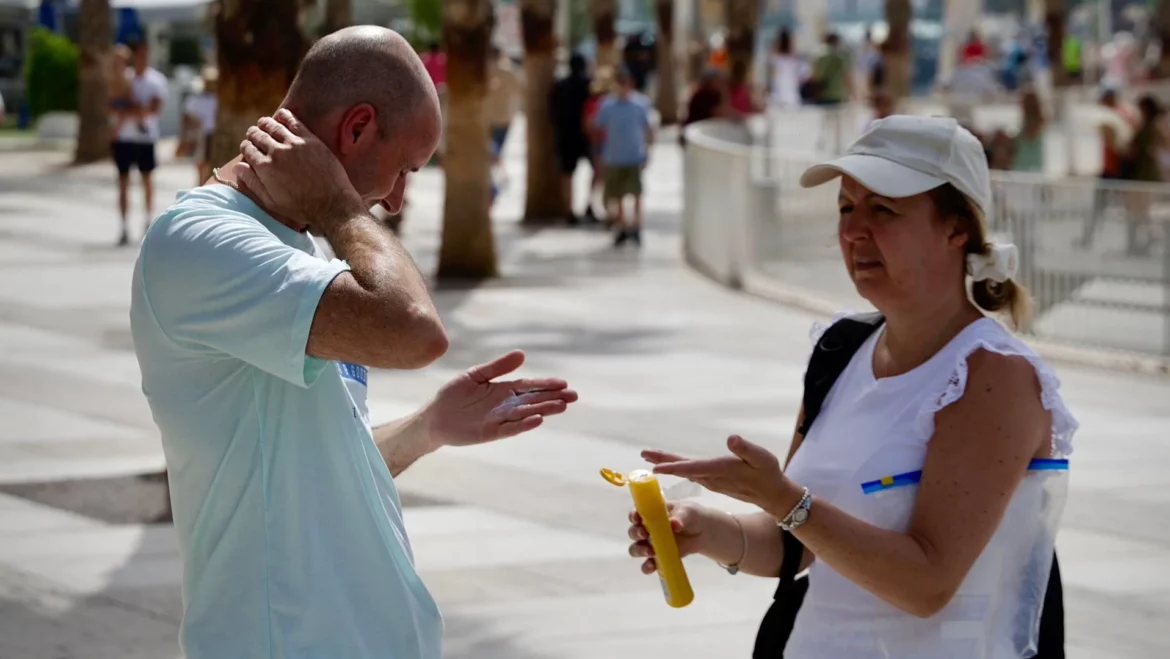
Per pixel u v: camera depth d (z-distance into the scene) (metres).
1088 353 10.45
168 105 30.30
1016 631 2.82
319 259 2.45
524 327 11.27
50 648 5.06
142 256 2.45
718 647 5.10
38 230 16.61
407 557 2.60
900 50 26.23
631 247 16.19
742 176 13.23
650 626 5.29
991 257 2.84
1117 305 10.35
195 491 2.49
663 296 12.89
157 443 7.82
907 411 2.77
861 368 2.96
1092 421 8.55
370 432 2.67
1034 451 2.75
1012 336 2.78
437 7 25.30
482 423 2.79
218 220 2.42
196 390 2.47
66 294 12.55
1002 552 2.78
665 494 3.09
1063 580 5.81
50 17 35.62
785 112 22.27
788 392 9.13
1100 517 6.62
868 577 2.66
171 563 5.97
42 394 8.95
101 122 24.62
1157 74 25.34
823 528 2.65
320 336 2.34
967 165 2.78
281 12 7.41
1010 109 23.67
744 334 11.11
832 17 49.41
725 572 5.91
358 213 2.45
